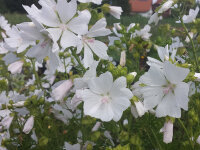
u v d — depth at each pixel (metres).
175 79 0.17
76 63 0.28
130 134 0.22
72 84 0.19
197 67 0.24
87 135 0.24
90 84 0.17
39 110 0.24
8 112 0.26
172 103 0.17
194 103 0.25
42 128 0.25
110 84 0.17
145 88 0.17
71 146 0.22
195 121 0.22
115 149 0.18
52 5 0.18
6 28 0.35
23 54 0.25
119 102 0.17
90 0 0.20
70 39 0.17
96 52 0.20
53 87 0.21
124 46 0.28
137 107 0.17
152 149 0.26
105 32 0.19
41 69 0.48
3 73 0.36
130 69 0.26
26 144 0.27
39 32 0.17
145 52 0.26
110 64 0.19
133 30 0.26
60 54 0.27
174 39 0.29
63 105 0.24
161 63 0.19
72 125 0.27
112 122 0.21
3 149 0.26
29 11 0.16
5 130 0.28
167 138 0.19
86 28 0.18
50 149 0.27
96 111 0.17
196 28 0.27
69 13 0.17
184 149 0.23
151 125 0.24
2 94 0.26
